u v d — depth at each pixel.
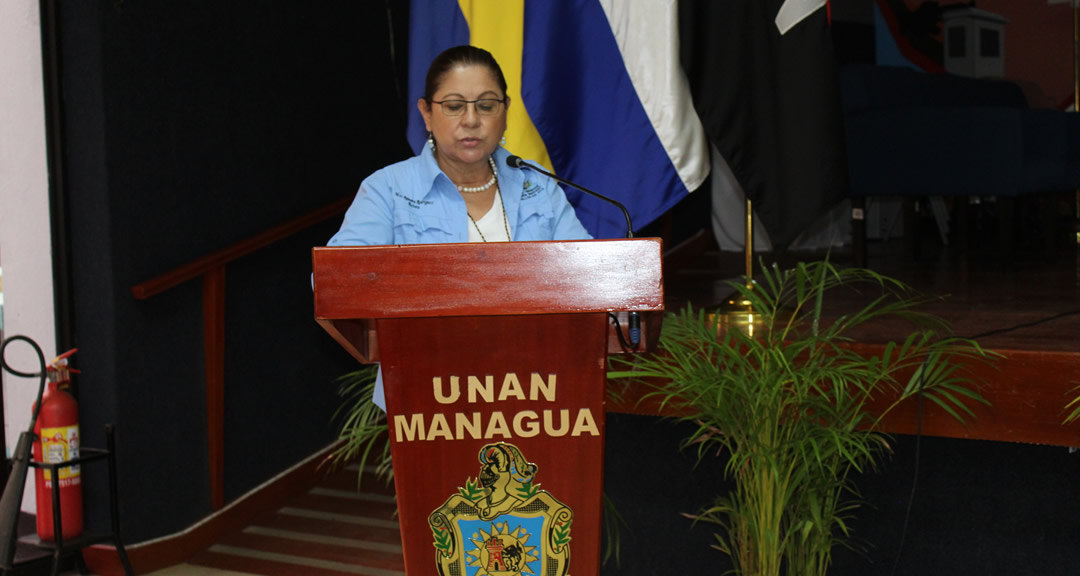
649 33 2.65
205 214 3.47
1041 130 4.53
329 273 1.22
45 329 3.29
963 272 4.21
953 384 2.23
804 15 2.58
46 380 2.95
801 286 2.18
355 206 1.69
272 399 3.76
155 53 3.27
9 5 3.19
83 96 3.11
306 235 3.96
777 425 2.14
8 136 3.25
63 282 3.17
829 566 2.63
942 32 7.88
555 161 2.69
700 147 2.70
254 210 3.69
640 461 2.81
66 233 3.16
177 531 3.34
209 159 3.48
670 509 2.78
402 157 4.57
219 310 3.46
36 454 2.94
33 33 3.16
